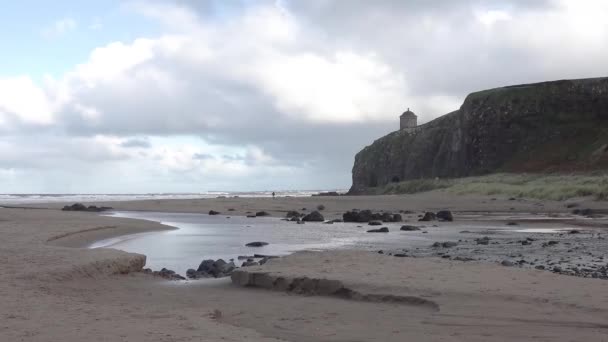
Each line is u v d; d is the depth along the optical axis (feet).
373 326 25.07
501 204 142.82
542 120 275.39
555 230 83.71
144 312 27.02
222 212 137.69
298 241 69.36
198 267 47.78
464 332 23.21
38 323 23.94
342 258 43.24
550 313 25.22
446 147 327.47
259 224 99.71
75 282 36.91
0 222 85.66
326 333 24.07
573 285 30.91
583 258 51.03
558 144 258.98
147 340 20.92
